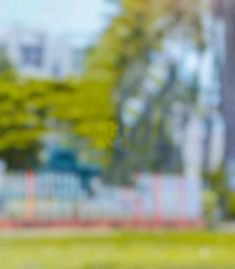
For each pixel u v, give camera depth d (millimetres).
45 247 20516
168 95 30016
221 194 28594
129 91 29969
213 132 29891
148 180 28141
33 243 21156
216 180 28984
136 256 19734
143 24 30406
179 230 25375
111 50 30250
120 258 19406
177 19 30641
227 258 19875
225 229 26266
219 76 30438
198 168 29188
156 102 29891
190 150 29422
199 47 30609
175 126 29594
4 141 28562
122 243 21719
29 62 30125
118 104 29734
